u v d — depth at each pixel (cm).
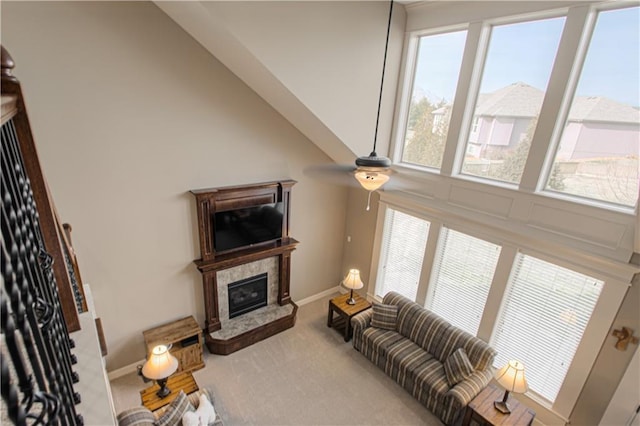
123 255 368
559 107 313
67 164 313
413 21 418
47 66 284
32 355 79
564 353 345
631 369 297
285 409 370
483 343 385
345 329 485
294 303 532
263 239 476
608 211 296
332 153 481
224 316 472
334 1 346
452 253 442
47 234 151
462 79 383
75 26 289
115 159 338
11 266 76
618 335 301
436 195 439
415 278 499
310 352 459
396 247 523
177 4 285
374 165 258
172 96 356
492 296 396
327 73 365
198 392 334
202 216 403
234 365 429
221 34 304
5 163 94
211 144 397
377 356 433
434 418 366
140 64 329
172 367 330
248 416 360
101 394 141
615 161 295
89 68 303
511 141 360
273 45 315
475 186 394
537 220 346
